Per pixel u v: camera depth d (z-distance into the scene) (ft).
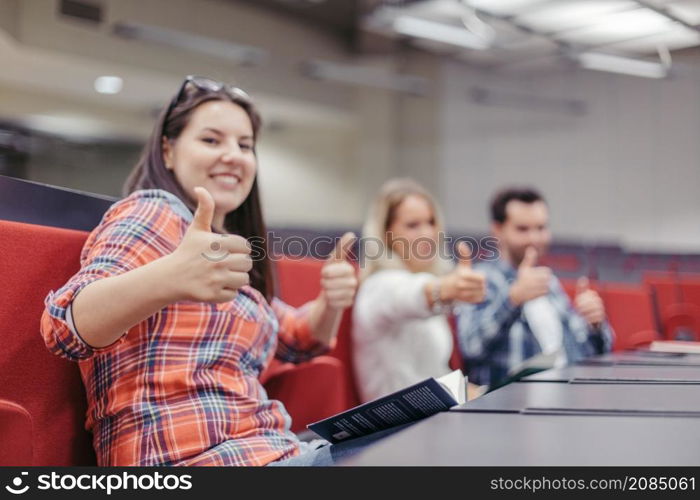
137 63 23.98
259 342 3.78
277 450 3.43
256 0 27.14
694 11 15.05
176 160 3.96
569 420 2.49
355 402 6.32
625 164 29.73
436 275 6.81
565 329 7.54
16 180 3.57
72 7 22.17
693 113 28.35
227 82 4.45
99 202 4.19
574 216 30.66
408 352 6.22
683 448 1.99
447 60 31.27
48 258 3.41
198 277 2.81
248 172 4.03
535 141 31.27
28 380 3.26
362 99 31.14
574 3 14.69
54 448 3.37
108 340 2.93
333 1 26.89
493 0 14.98
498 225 8.31
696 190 28.27
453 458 1.92
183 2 25.35
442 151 31.55
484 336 7.02
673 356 5.85
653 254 13.84
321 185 31.96
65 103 26.08
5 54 21.72
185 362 3.36
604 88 30.12
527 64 30.12
